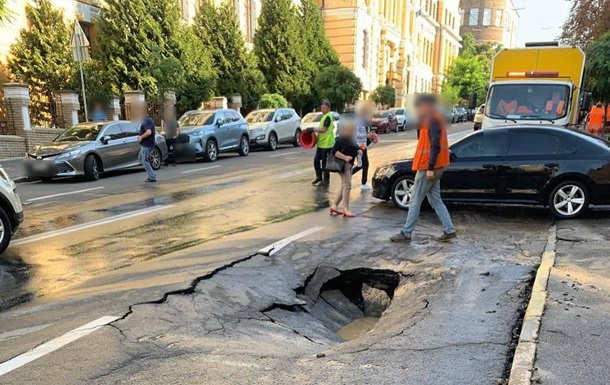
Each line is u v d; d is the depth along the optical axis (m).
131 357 3.35
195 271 5.07
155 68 18.95
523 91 10.70
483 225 7.04
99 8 19.98
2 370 3.19
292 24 29.95
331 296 5.11
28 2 18.16
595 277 4.44
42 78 17.95
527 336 3.30
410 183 8.20
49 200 9.57
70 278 5.08
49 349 3.46
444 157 5.93
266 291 4.80
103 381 3.04
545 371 2.87
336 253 5.78
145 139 11.59
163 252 5.90
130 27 19.23
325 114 10.87
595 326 3.43
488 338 3.45
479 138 7.80
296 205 8.76
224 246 6.05
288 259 5.59
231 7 26.42
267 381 3.00
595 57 16.36
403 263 5.38
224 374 3.11
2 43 17.56
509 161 7.49
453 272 4.95
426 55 63.84
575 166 7.18
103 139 12.80
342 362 3.22
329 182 11.42
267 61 29.59
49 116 18.09
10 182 6.16
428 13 62.25
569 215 7.28
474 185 7.67
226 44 25.95
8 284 4.93
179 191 10.38
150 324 3.88
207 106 23.94
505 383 2.85
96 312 4.09
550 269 4.67
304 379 3.00
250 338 3.80
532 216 7.64
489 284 4.54
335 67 30.69
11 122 16.22
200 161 16.61
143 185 11.32
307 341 3.88
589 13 21.27
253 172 13.44
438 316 3.91
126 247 6.16
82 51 15.55
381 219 7.55
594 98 17.03
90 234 6.83
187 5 26.08
